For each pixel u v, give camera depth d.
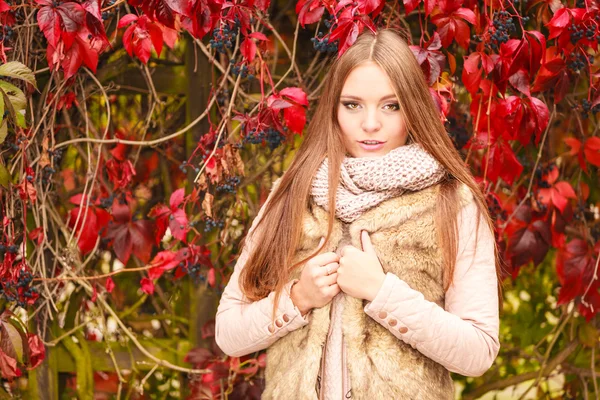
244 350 1.55
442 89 1.91
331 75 1.53
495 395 2.69
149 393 2.53
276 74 2.37
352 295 1.39
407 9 1.88
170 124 2.46
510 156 2.04
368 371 1.38
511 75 1.95
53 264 2.31
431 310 1.36
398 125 1.48
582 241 2.34
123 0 1.99
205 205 2.11
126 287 2.50
